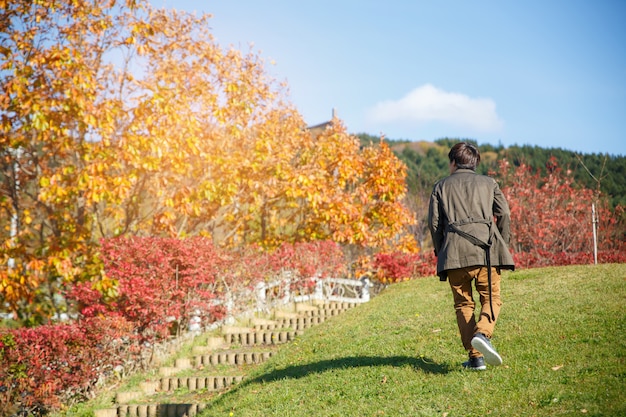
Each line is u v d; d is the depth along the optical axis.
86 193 14.23
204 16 17.81
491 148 61.62
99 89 15.38
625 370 5.58
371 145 24.27
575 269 11.75
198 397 10.13
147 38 16.33
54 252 14.00
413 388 6.25
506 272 12.59
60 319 15.29
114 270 12.98
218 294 14.68
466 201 6.14
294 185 19.41
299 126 23.59
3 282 13.59
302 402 6.74
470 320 6.21
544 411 5.10
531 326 7.62
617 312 7.54
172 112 15.21
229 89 18.41
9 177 15.55
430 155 62.47
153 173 16.00
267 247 20.86
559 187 24.22
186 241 13.84
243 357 11.87
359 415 5.94
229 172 17.55
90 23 15.35
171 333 14.20
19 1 14.53
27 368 10.09
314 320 14.79
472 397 5.68
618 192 38.25
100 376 11.30
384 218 22.41
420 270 20.88
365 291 20.70
